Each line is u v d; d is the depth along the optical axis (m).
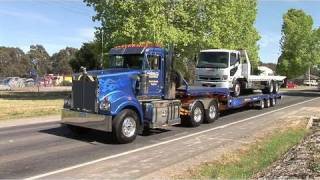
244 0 48.78
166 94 16.42
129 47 15.97
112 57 16.17
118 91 14.52
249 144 13.91
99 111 14.12
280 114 23.47
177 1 35.16
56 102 30.66
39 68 147.50
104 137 15.23
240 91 24.70
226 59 23.14
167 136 15.59
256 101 25.89
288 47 77.25
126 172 10.20
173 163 11.15
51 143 13.98
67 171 10.28
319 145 13.18
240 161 11.58
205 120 18.94
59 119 20.88
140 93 15.28
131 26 32.66
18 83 70.56
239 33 47.72
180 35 34.25
